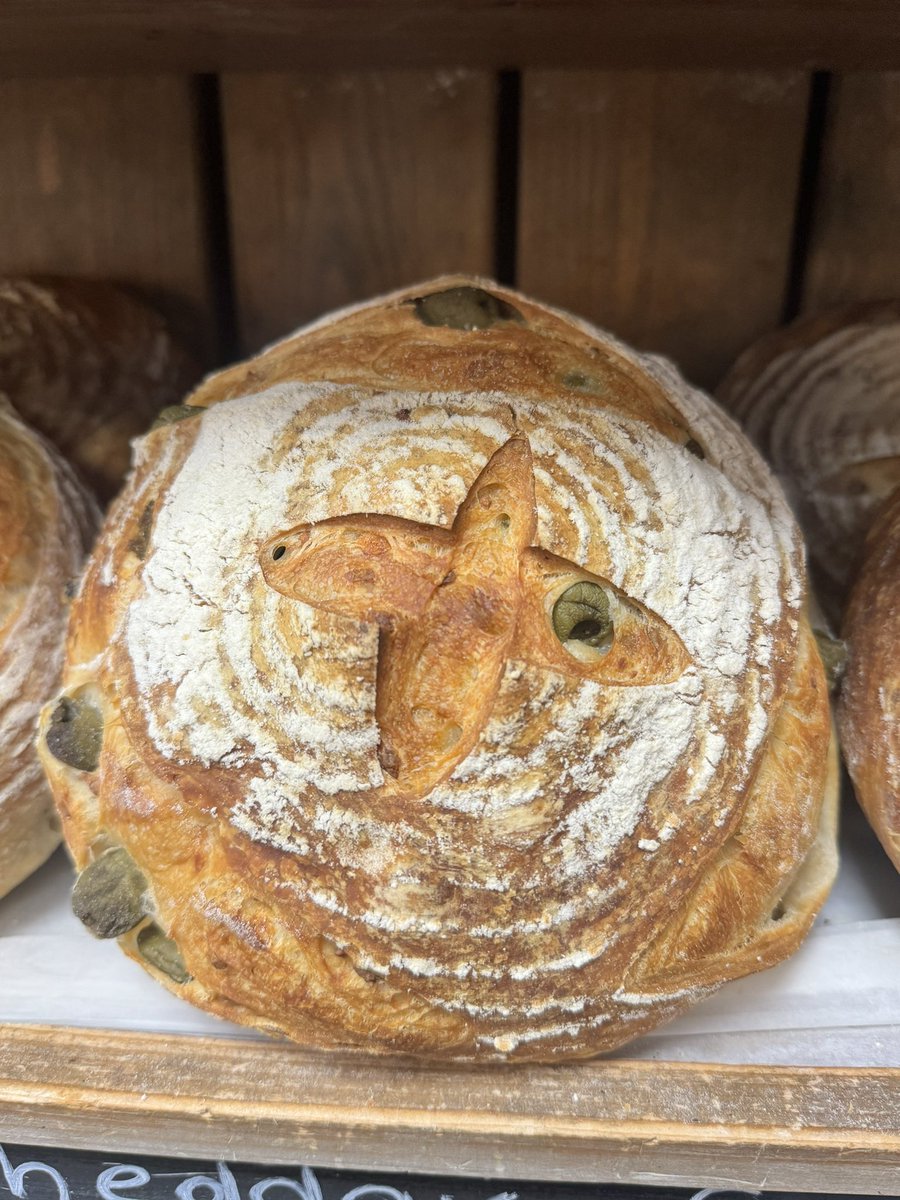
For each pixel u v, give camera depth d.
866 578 0.33
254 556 0.27
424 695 0.21
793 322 0.44
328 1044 0.26
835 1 0.25
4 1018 0.29
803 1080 0.26
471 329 0.32
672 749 0.26
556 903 0.25
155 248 0.45
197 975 0.26
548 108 0.41
